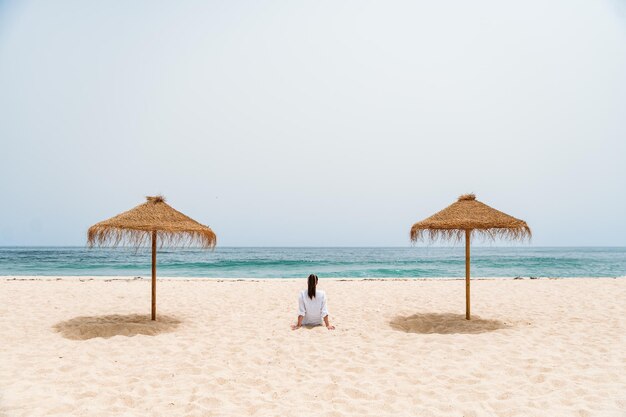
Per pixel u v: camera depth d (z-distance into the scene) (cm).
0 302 888
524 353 523
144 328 650
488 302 946
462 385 421
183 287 1227
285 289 1188
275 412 360
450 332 661
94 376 438
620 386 414
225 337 614
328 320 741
